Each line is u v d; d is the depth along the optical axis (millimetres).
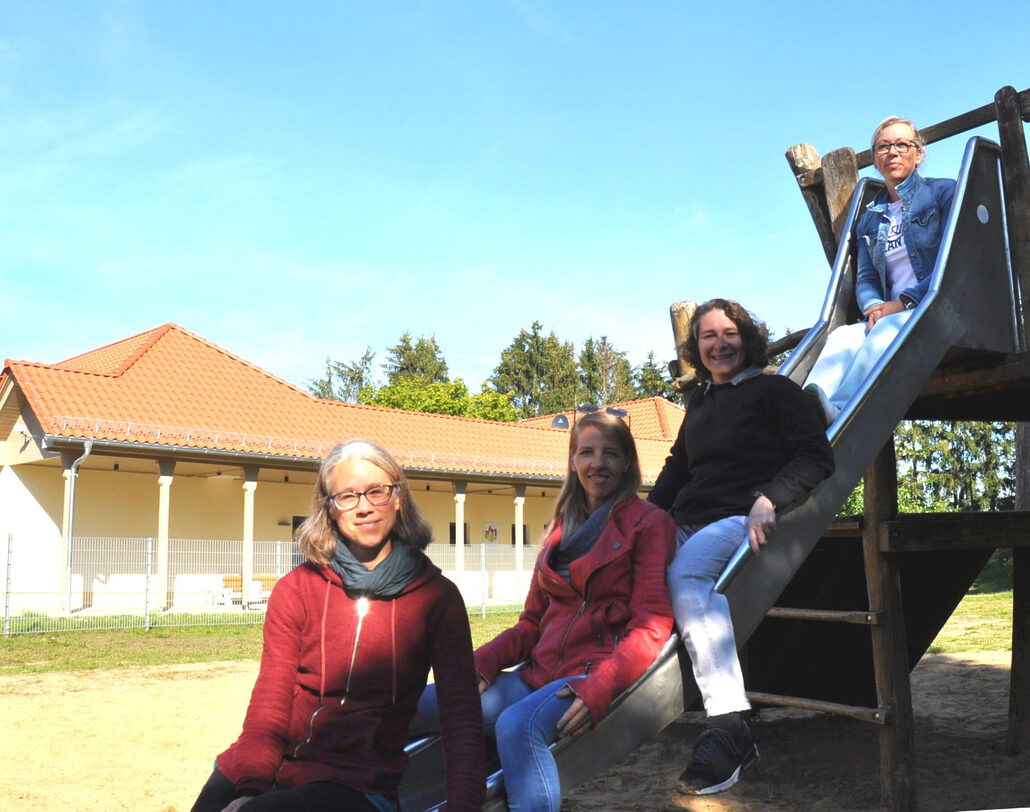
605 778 5828
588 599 3576
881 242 4984
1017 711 5906
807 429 3754
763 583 3574
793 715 7547
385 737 2654
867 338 4469
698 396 4125
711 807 5016
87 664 12445
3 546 23312
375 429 28406
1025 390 5332
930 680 9367
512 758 3090
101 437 21453
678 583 3445
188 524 25859
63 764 6461
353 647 2623
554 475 29906
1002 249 4836
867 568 4965
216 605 24594
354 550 2779
